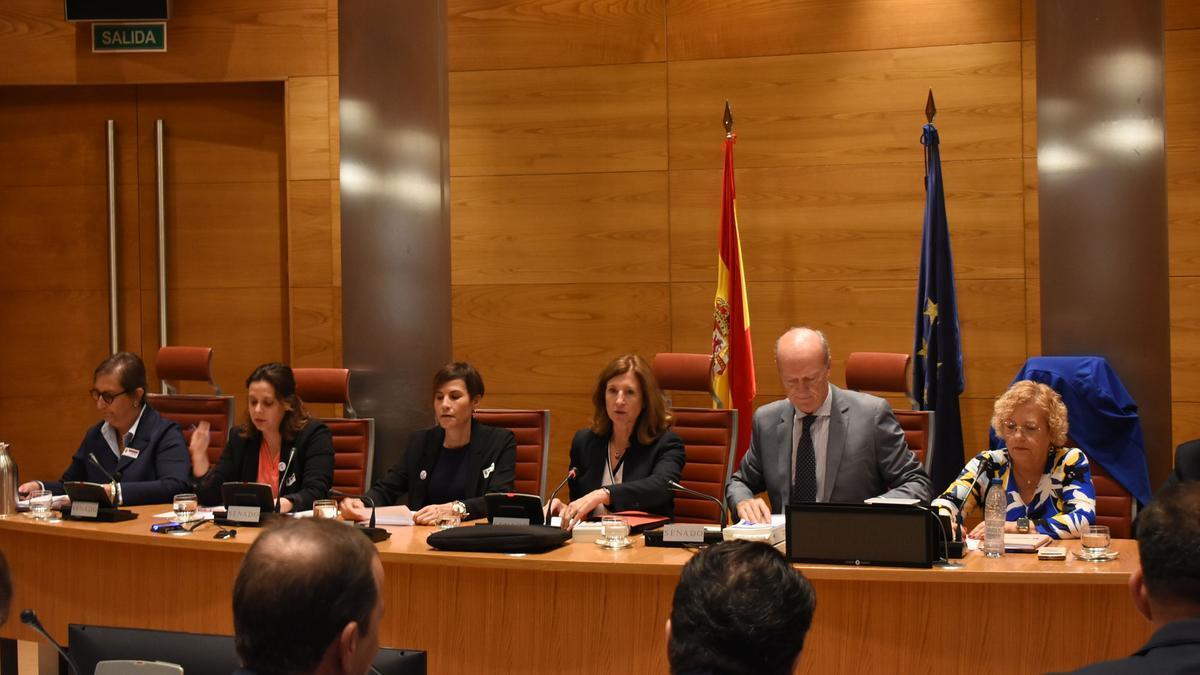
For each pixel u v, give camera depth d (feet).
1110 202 16.47
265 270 24.34
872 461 13.42
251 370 24.38
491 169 23.25
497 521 12.10
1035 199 21.40
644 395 14.32
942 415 18.95
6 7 24.04
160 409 18.19
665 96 22.68
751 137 22.36
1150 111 16.40
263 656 4.34
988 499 11.28
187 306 24.50
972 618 10.44
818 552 10.55
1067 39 16.70
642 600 11.09
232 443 15.70
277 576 4.33
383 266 18.75
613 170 22.86
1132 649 10.19
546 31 23.02
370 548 4.65
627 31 22.77
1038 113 17.22
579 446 14.71
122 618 13.26
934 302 19.20
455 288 23.36
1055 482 12.53
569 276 23.03
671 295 22.68
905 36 21.83
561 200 23.03
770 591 4.46
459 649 11.60
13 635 14.11
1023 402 12.53
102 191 24.62
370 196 18.78
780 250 22.29
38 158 24.68
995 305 21.57
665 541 11.50
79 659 6.64
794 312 22.24
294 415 15.53
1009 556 10.89
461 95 23.31
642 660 11.09
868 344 21.99
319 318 23.63
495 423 16.05
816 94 22.13
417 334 18.79
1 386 24.70
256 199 24.32
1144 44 16.39
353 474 16.72
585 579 11.24
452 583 11.62
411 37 18.69
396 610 11.82
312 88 23.62
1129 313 16.39
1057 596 10.29
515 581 11.44
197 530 12.91
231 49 23.76
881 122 21.90
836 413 13.55
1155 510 4.87
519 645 11.44
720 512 13.32
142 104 24.52
